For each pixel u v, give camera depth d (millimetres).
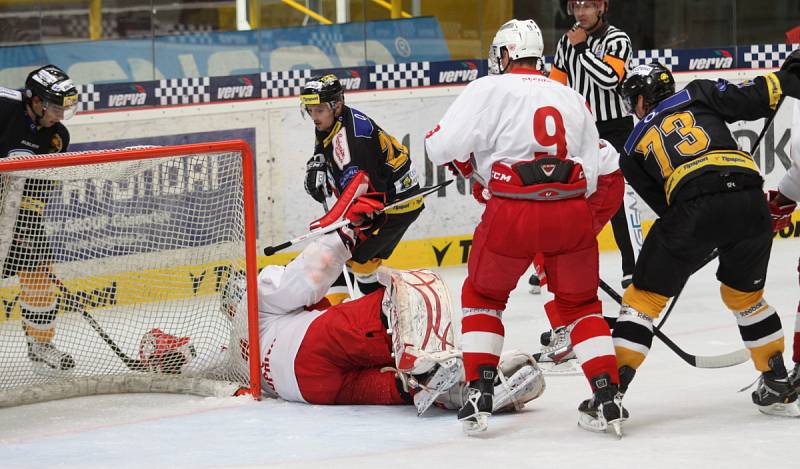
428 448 12594
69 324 18641
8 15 29641
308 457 12320
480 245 13102
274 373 15844
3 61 29141
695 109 13461
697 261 13398
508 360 14445
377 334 14953
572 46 23562
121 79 29422
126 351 18547
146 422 15055
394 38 30594
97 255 20094
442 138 13094
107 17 29781
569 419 13992
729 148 13195
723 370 16859
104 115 28391
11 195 18406
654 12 33094
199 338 17734
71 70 29391
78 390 17219
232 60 29625
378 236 20109
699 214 12984
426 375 14562
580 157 13320
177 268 18812
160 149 15992
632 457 11648
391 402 15312
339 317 15266
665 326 21031
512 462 11641
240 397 16250
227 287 17141
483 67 30641
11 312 18312
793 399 13523
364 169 19219
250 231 16047
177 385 17141
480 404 13047
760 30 35969
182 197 20062
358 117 19297
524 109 12961
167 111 28719
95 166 17016
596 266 13180
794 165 14727
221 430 14203
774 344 13672
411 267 29797
